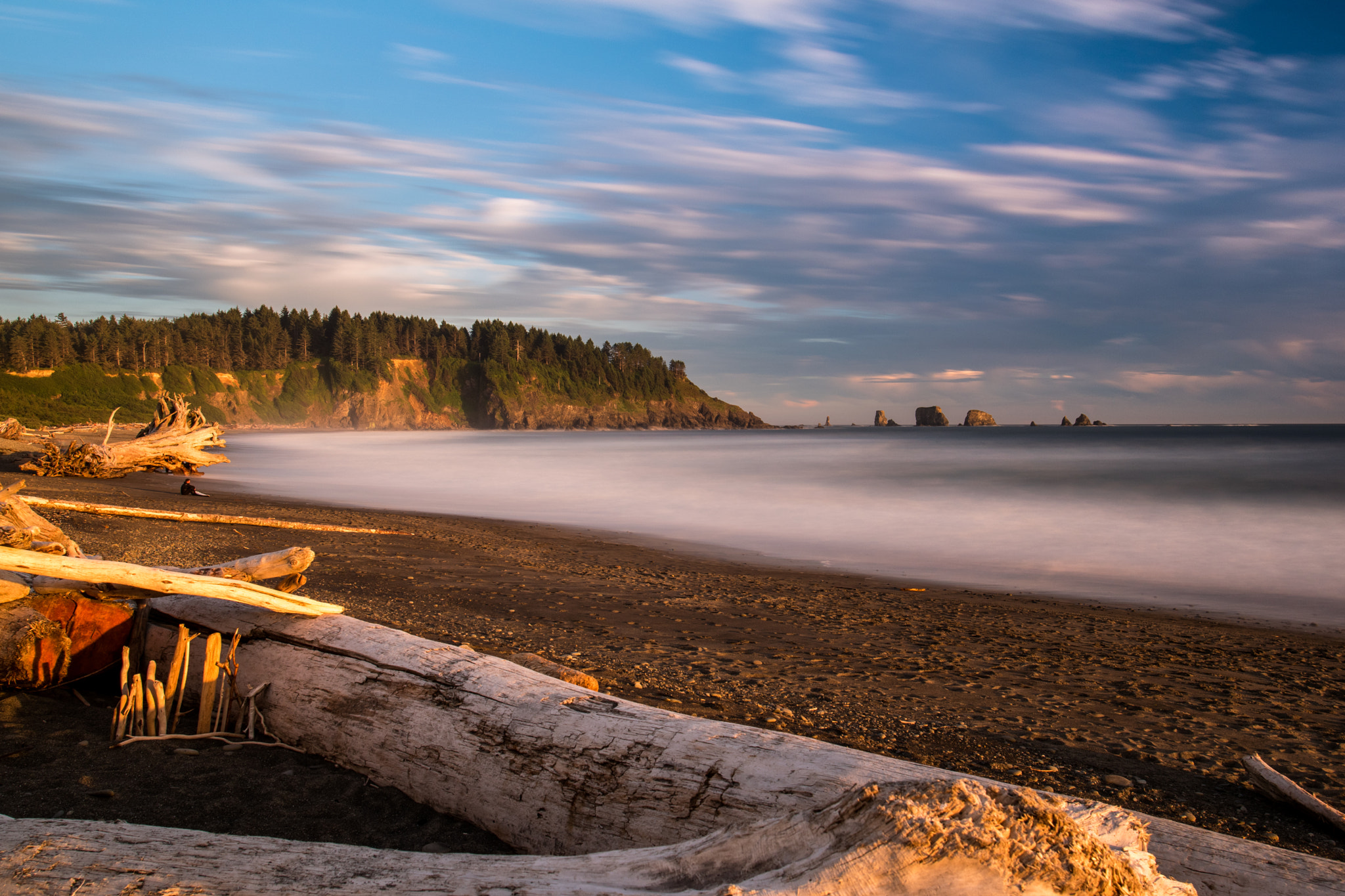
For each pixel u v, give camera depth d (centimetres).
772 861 212
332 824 330
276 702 414
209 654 414
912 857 194
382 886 217
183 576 412
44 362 14462
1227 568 1510
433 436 13512
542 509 2441
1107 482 3303
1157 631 978
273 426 18712
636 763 299
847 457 5459
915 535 1928
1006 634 930
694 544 1766
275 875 219
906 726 546
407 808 349
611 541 1786
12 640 436
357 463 4750
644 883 219
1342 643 933
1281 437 11056
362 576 1069
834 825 210
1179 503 2550
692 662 707
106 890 204
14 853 217
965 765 476
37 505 1333
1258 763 449
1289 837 391
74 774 359
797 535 1922
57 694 456
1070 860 194
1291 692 711
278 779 369
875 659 770
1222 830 398
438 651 394
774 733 305
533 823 312
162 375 16838
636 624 878
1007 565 1530
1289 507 2444
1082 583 1353
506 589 1049
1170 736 564
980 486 3173
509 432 19638
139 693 404
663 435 15425
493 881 222
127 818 322
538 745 322
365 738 375
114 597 481
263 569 508
